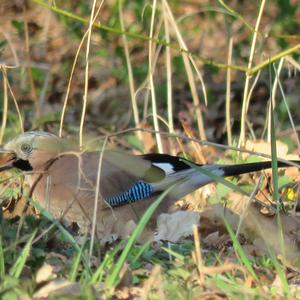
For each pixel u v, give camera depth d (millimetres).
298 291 8453
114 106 18594
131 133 16203
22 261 8273
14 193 11219
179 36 13484
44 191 11109
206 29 20000
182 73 18938
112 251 8719
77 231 10820
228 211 10375
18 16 20344
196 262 8523
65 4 18438
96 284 8258
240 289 8141
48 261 8867
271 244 9594
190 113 18062
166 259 9375
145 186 11250
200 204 11695
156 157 11531
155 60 13570
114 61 19359
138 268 8922
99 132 17156
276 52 18172
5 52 17906
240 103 18891
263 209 11242
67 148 11336
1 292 7594
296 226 10336
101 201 10758
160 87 18672
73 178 10938
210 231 10297
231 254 9508
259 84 19094
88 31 11914
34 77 18453
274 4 19391
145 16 18172
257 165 11531
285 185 11898
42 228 9367
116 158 11188
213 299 7977
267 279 8781
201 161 13531
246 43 18812
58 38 19172
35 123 15961
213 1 20344
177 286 8227
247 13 19719
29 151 11281
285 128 17672
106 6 18953
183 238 10133
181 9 20656
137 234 8266
